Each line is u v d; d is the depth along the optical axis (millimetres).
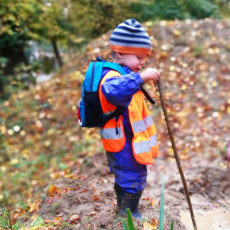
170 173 4742
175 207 3211
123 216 2432
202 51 8320
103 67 2248
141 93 2309
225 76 7738
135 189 2279
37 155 6719
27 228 2670
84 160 5176
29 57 13281
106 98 2102
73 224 2727
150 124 2352
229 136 5891
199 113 6625
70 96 7906
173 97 6641
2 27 6605
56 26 6922
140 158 2131
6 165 6504
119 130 2201
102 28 5734
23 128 7801
